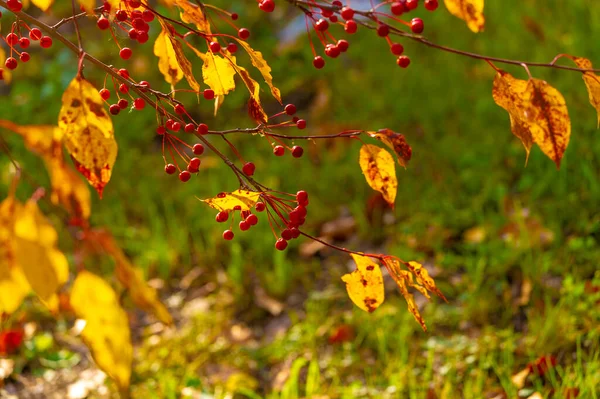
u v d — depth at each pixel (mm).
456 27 5078
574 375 2441
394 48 1284
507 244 3209
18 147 4551
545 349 2682
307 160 4234
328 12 1273
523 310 2949
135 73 5344
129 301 3402
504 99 1316
